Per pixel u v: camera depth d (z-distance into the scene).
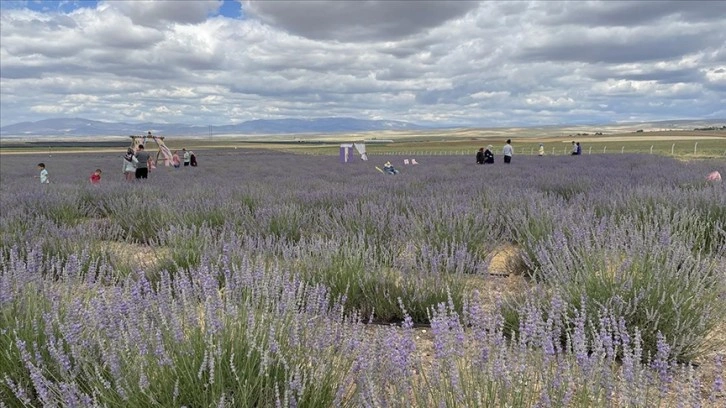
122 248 6.22
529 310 2.83
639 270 3.73
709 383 2.94
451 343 2.42
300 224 7.33
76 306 2.93
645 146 60.91
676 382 2.66
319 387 2.44
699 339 3.30
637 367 2.28
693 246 4.91
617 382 2.50
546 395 2.14
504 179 14.16
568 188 11.67
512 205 7.75
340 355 2.75
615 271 3.81
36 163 41.31
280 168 29.91
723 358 3.28
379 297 4.27
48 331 2.71
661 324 3.32
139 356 2.49
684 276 3.59
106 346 2.69
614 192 8.63
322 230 6.77
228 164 36.69
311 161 41.22
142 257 6.00
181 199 9.88
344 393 2.48
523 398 2.27
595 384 2.27
